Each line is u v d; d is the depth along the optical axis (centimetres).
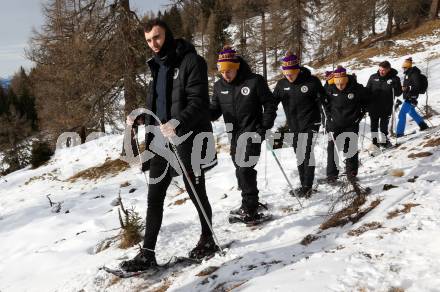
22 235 762
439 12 3678
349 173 451
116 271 355
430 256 247
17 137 4653
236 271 322
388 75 814
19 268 539
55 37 1636
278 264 314
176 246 443
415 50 3070
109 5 1407
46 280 471
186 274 355
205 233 387
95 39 1418
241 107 448
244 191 468
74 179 1489
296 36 3259
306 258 305
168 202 727
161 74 349
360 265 257
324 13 3628
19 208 1148
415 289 215
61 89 1855
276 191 608
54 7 1594
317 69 3372
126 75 1391
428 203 355
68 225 777
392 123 977
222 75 451
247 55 3853
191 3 1494
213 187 751
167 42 339
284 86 555
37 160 2055
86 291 387
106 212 833
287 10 3266
